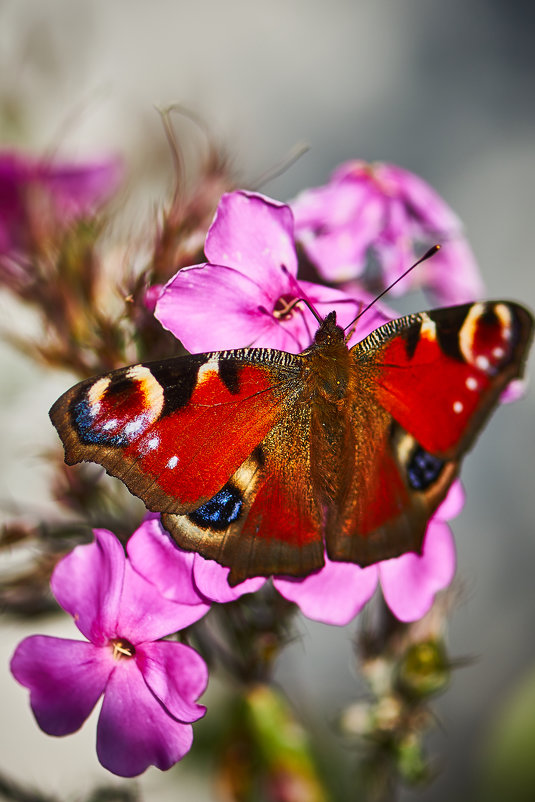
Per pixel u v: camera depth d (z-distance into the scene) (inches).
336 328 11.8
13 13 18.6
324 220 13.0
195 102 18.2
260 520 11.4
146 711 11.3
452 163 19.7
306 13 21.0
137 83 19.2
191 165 14.2
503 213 19.2
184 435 11.3
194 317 11.6
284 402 11.6
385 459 11.7
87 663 11.4
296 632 12.6
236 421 11.4
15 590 12.5
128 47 19.7
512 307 11.7
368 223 13.0
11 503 12.9
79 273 12.8
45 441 15.2
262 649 12.5
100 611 11.4
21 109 17.5
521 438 18.1
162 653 11.4
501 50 20.6
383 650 12.9
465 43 20.7
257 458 11.5
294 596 11.7
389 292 13.0
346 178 13.2
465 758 16.5
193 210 12.7
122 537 12.5
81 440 11.2
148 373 11.3
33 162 13.9
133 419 11.3
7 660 16.6
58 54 18.4
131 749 11.3
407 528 11.6
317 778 13.2
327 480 11.6
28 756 16.1
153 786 15.4
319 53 20.7
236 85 20.0
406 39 20.8
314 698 15.8
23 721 16.4
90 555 11.4
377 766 13.1
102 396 11.2
